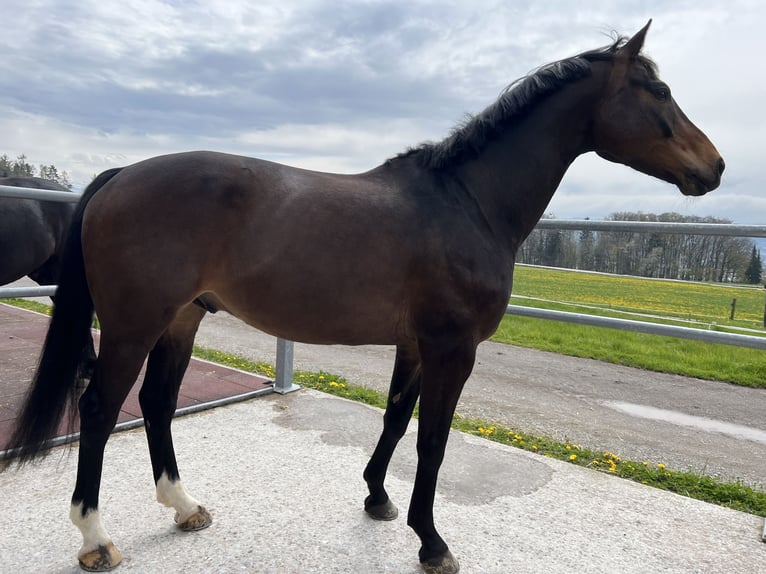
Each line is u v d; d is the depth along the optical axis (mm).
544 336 8234
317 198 1756
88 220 1736
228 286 1758
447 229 1806
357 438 3057
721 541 2154
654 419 4230
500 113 2000
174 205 1671
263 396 3764
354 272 1740
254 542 1973
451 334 1795
